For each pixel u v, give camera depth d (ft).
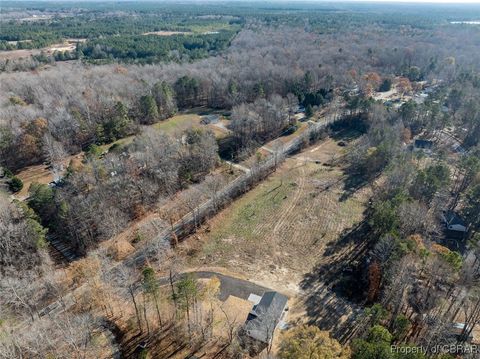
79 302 188.55
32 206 243.81
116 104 374.22
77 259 223.30
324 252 238.48
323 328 179.52
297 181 328.90
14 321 172.86
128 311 185.57
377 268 195.11
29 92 411.54
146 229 251.39
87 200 238.68
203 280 209.05
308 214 279.49
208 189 285.02
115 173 275.59
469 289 187.73
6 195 260.62
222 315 185.06
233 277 214.07
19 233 209.05
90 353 160.15
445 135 419.33
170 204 279.90
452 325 173.47
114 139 366.02
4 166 307.17
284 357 137.39
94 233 238.89
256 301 195.11
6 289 179.01
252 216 276.00
